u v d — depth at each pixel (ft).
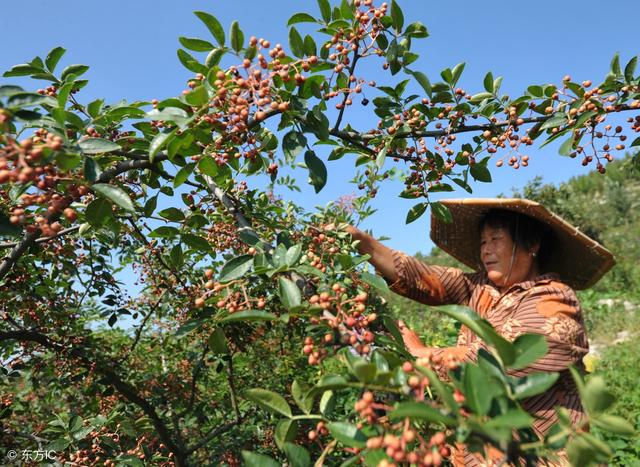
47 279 9.93
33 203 4.76
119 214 7.55
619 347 29.94
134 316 11.63
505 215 7.97
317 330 6.17
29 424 11.51
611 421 2.85
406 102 7.54
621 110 7.25
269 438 10.43
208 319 4.90
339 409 9.14
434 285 8.48
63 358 10.27
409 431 3.23
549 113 7.59
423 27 6.75
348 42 6.51
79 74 6.27
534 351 3.36
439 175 7.86
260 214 7.54
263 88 5.24
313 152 5.64
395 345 4.30
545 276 7.24
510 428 2.83
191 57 5.82
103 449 7.92
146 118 4.84
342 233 7.71
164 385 11.82
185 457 9.64
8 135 4.06
